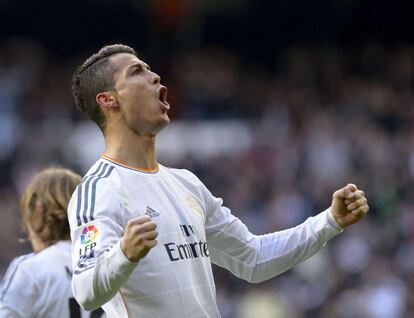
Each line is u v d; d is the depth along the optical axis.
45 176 11.75
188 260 8.91
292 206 34.06
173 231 8.90
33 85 48.78
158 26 53.00
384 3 52.66
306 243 9.55
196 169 38.94
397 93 43.62
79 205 8.65
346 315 27.47
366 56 49.44
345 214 9.43
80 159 40.59
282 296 29.06
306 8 53.72
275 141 40.44
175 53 52.50
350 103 42.59
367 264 28.73
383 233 31.19
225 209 9.66
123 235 8.55
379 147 37.03
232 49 53.91
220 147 40.81
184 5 53.06
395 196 33.78
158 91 9.19
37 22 55.41
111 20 55.28
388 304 26.75
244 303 28.89
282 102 45.31
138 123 9.09
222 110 45.03
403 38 52.31
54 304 11.26
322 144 38.09
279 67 52.22
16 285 11.28
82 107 9.41
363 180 35.00
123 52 9.33
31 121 45.09
